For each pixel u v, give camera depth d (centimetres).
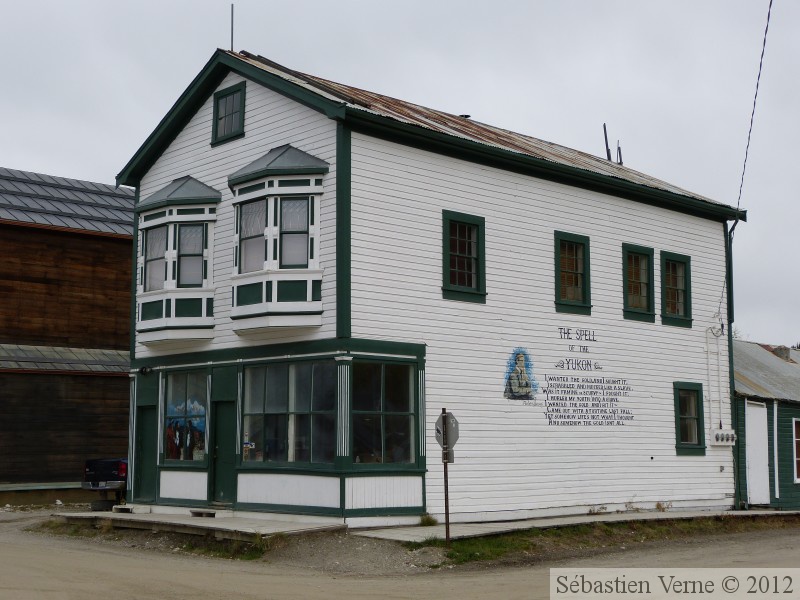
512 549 1917
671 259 2797
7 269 3334
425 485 2120
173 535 2008
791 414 3095
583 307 2525
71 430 3219
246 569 1658
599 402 2531
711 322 2898
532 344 2389
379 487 2045
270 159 2175
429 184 2222
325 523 1986
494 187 2359
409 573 1664
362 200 2092
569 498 2420
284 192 2117
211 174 2416
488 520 2228
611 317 2598
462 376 2228
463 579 1580
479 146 2294
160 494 2441
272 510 2134
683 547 2102
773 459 3008
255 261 2173
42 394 3180
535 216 2444
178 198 2347
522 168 2419
